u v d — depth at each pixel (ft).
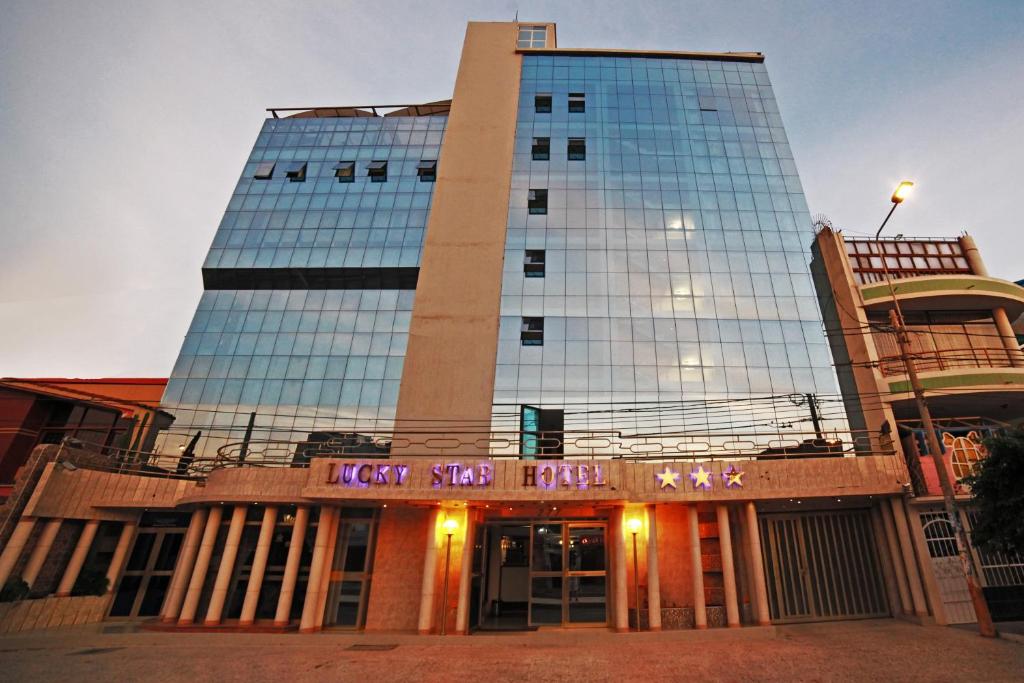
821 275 99.96
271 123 151.33
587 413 88.63
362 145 146.30
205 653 53.57
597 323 96.63
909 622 63.67
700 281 101.35
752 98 128.77
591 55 134.92
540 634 60.49
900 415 84.89
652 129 122.52
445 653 53.21
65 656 52.11
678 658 50.01
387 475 64.49
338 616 67.05
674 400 89.56
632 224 108.06
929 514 66.44
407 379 90.07
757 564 64.03
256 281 123.13
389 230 129.18
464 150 115.85
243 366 111.55
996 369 77.05
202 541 70.18
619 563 63.72
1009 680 40.42
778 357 93.25
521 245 104.78
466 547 65.77
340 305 119.96
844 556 69.62
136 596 76.18
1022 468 50.85
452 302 96.84
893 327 66.85
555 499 62.18
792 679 42.73
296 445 101.14
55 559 71.46
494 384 90.12
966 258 92.63
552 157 117.29
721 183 114.21
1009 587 63.98
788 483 66.13
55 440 101.60
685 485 65.92
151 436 103.19
